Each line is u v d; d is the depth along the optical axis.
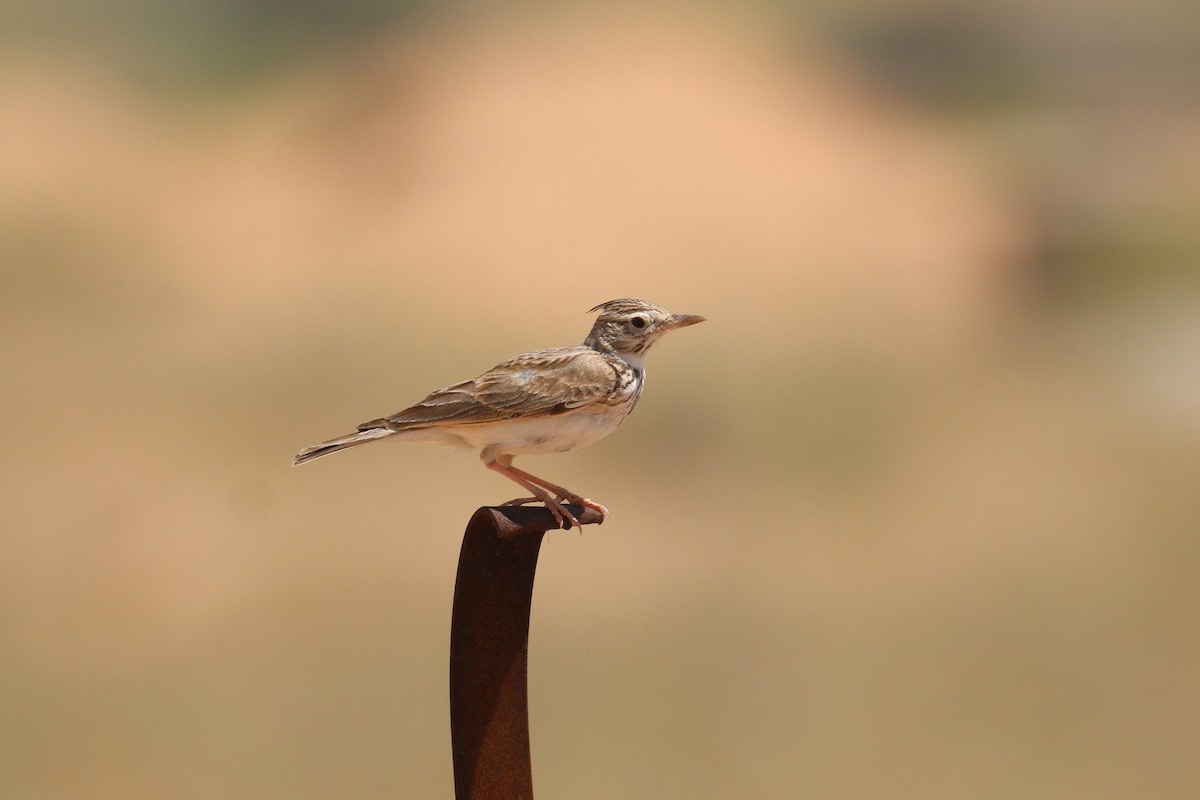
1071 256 30.75
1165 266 30.20
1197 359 24.89
